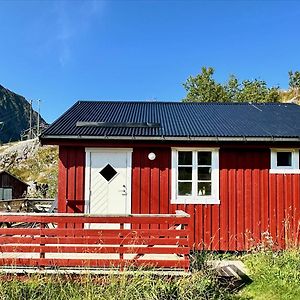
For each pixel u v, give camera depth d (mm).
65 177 10117
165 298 6324
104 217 7371
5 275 7008
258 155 10391
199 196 10266
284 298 6852
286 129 10523
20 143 58250
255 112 12883
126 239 7309
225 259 9656
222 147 10227
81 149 10188
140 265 7219
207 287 6832
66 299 6383
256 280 7746
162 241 7324
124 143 9977
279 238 10219
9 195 34469
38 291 6621
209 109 13492
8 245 7250
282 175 10375
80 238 7281
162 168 10258
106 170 10203
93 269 7172
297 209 10305
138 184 10195
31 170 48438
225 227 10195
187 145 10078
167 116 12148
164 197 10195
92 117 11648
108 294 6316
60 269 7180
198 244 10133
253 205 10281
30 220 7297
